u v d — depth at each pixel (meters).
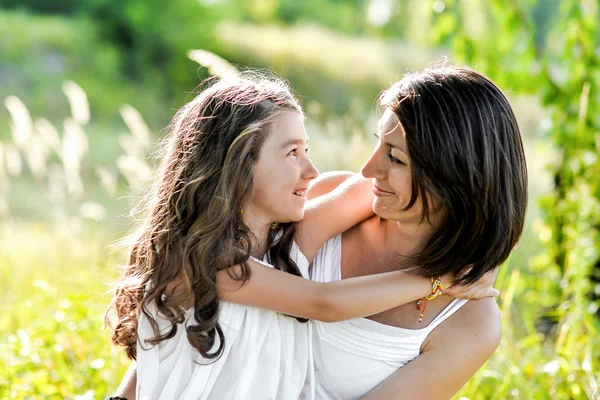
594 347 3.97
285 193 2.42
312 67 18.73
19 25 18.66
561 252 5.09
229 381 2.43
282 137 2.42
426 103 2.26
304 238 2.61
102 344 3.82
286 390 2.47
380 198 2.41
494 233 2.33
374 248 2.61
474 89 2.29
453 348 2.43
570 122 5.21
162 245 2.46
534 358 4.04
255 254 2.50
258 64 18.97
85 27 18.98
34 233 6.98
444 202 2.29
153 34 19.17
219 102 2.46
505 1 5.52
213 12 20.70
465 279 2.40
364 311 2.37
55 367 3.71
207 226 2.38
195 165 2.44
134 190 5.18
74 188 6.01
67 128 5.77
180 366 2.44
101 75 17.91
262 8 23.81
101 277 4.88
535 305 5.23
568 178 5.09
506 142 2.32
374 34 22.19
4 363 3.76
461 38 5.68
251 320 2.45
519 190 2.37
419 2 20.14
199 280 2.38
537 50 5.44
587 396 3.70
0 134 12.87
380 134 2.40
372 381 2.52
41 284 4.30
